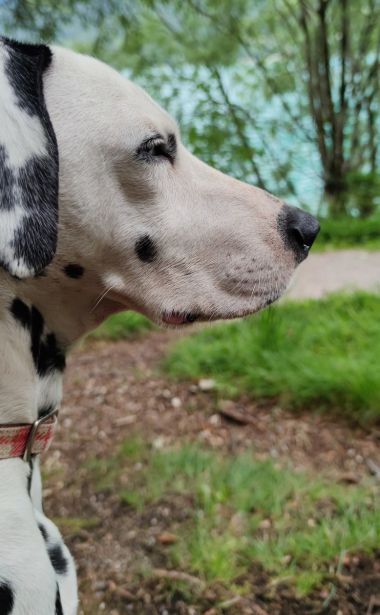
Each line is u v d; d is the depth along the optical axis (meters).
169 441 0.63
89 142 0.30
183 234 0.33
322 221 1.70
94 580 0.45
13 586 0.27
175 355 0.80
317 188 2.05
